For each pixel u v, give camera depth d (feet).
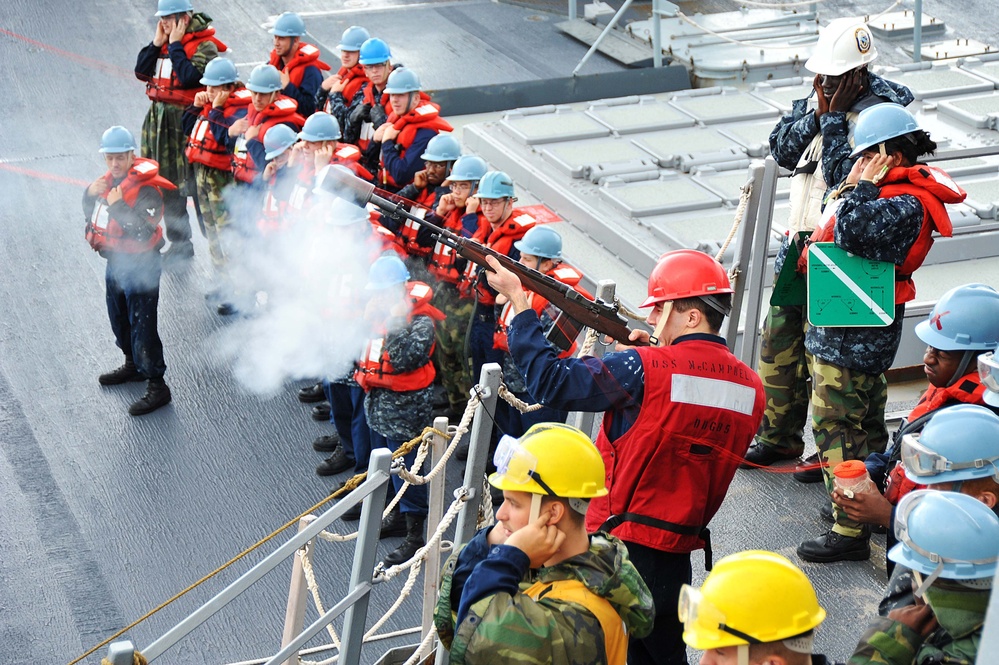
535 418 26.68
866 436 23.26
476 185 29.25
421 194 31.63
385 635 22.11
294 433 30.37
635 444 16.34
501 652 12.02
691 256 16.83
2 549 25.86
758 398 16.62
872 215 20.92
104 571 25.14
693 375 16.20
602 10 54.29
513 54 51.21
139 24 57.98
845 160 23.22
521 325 17.07
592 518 17.08
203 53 39.06
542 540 12.60
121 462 29.09
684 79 48.34
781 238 31.17
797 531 23.85
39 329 35.22
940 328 17.53
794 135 24.40
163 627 23.49
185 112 38.29
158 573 25.08
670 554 16.61
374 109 36.70
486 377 17.80
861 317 21.70
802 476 25.41
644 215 33.55
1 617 23.72
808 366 24.90
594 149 38.73
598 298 19.83
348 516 26.84
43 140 46.93
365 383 25.26
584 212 34.68
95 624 23.56
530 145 39.52
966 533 11.87
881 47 52.19
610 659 12.68
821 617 10.82
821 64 23.48
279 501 27.58
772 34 50.78
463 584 13.50
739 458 16.62
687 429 16.15
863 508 15.49
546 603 12.42
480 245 17.97
